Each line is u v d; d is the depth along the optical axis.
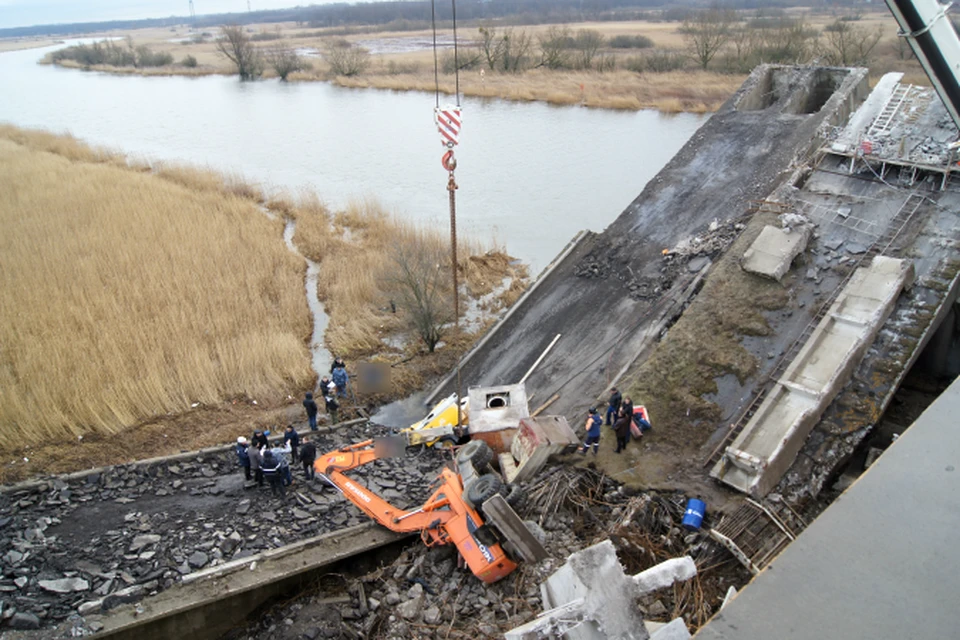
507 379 19.12
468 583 11.40
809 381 13.88
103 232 28.84
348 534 13.08
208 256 26.80
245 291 24.64
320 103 67.12
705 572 11.04
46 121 64.12
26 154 44.81
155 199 33.88
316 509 13.95
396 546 13.23
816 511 12.24
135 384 18.73
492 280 26.72
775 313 16.14
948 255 15.57
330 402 17.84
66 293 23.05
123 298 23.02
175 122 61.41
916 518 4.12
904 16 8.28
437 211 35.19
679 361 15.96
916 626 3.45
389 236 30.17
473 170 41.88
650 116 53.12
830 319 14.79
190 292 23.72
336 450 15.63
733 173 22.62
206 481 14.87
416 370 21.03
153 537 12.55
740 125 24.56
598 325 19.52
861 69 24.53
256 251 28.20
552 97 59.59
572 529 12.22
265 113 63.66
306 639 10.91
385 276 24.48
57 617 10.66
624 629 6.38
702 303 17.02
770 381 14.88
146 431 17.61
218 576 11.74
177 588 11.43
